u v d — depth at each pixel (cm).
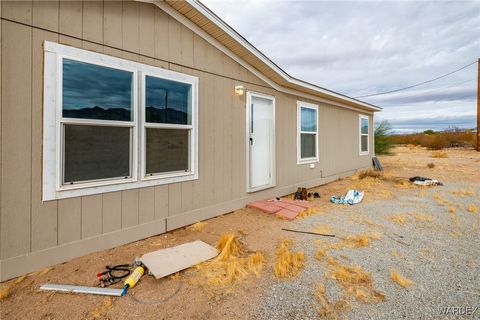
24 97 224
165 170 343
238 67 455
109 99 281
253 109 499
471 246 294
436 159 1341
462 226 363
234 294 199
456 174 855
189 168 376
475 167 1009
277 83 553
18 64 221
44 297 194
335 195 586
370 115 1043
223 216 420
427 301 189
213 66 407
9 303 186
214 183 414
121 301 189
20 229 225
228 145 439
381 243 303
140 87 309
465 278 223
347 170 870
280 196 569
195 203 383
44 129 236
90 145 267
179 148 361
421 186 664
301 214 423
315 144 698
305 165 655
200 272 232
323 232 339
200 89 388
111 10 280
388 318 171
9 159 218
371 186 676
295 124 618
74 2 252
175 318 171
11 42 216
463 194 568
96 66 270
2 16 212
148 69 317
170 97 346
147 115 318
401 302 188
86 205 266
